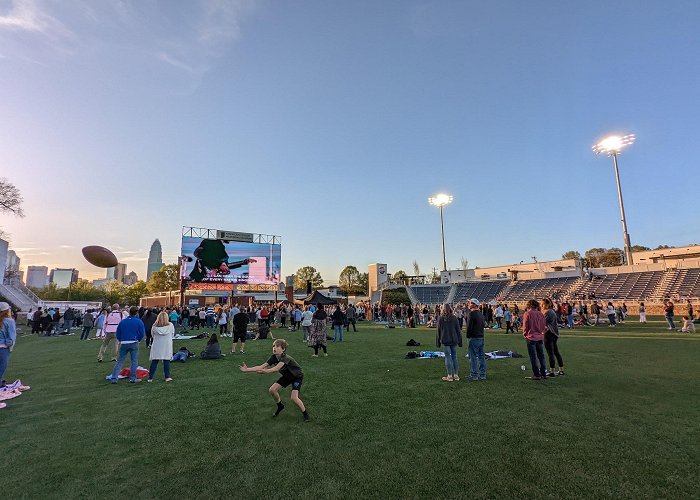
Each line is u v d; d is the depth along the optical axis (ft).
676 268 142.92
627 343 48.91
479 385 25.67
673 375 27.71
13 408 21.31
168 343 29.19
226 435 16.63
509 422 17.62
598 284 155.84
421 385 25.93
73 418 19.36
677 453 13.79
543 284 175.32
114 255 39.50
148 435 16.79
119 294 262.67
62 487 12.14
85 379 29.48
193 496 11.44
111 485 12.24
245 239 146.20
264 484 12.09
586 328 78.79
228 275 136.77
